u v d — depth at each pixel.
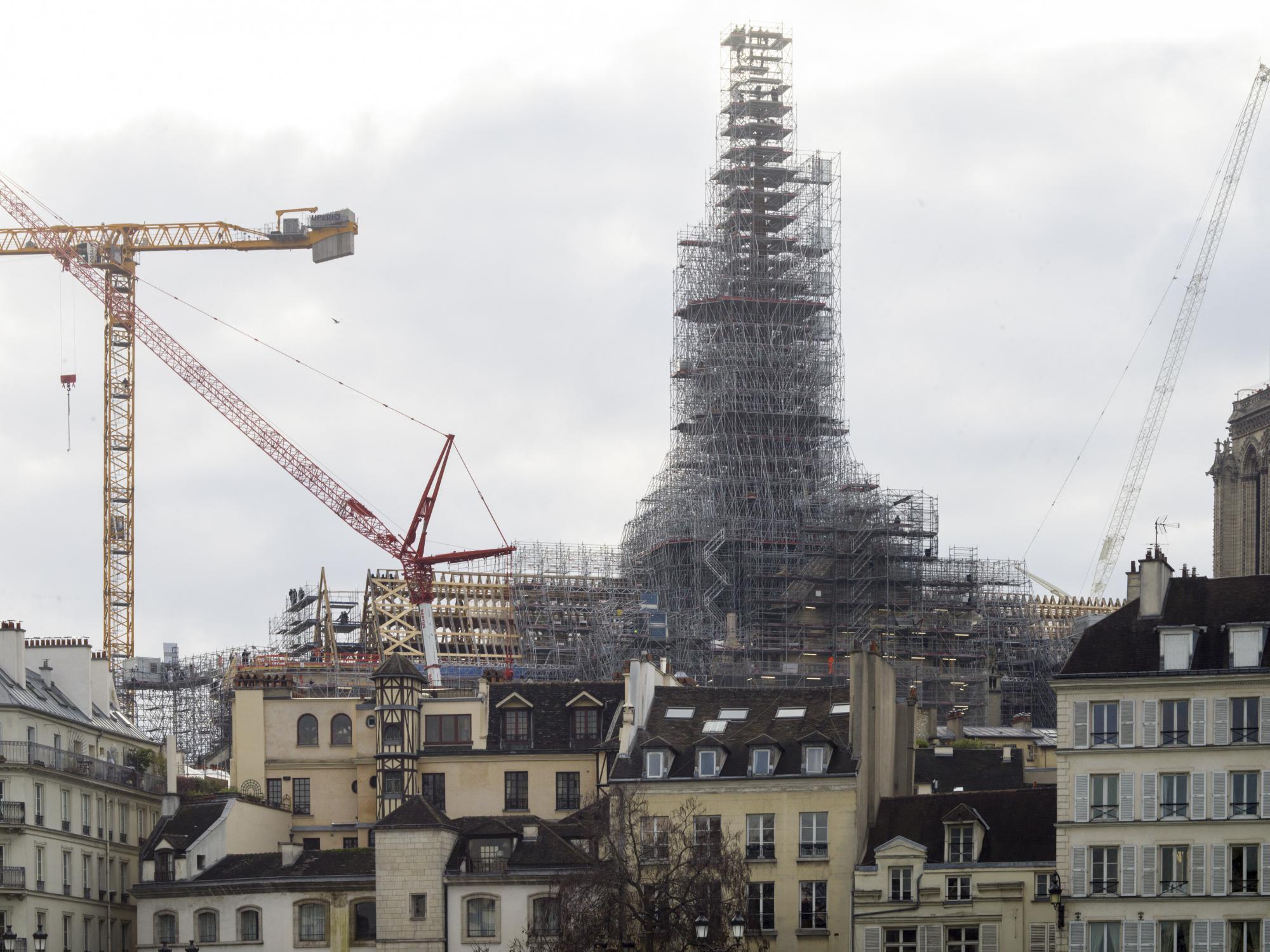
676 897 194.00
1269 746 199.75
